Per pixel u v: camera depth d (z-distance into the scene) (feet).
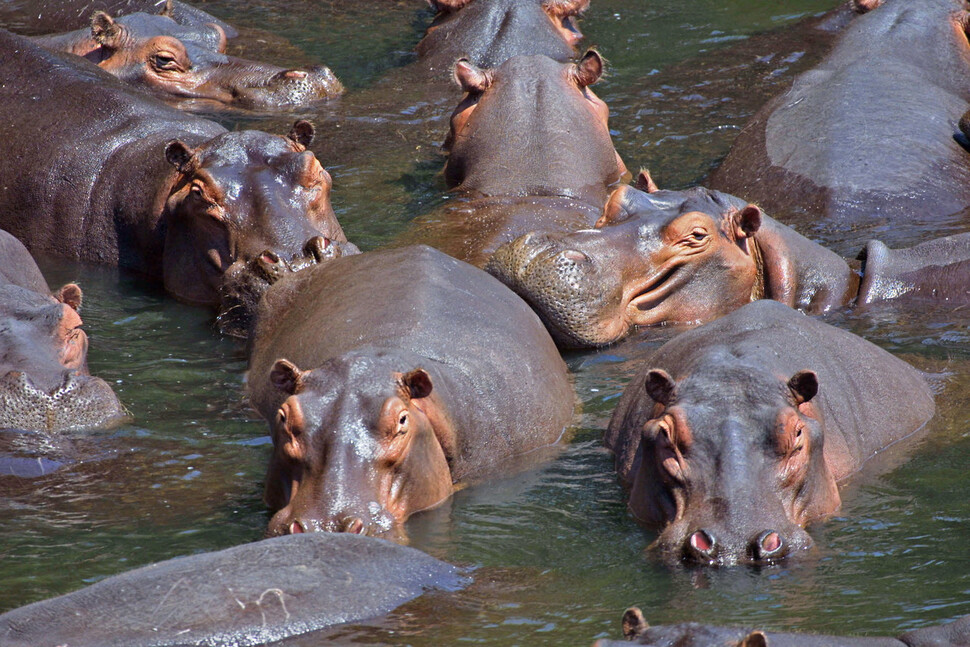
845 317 115.85
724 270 117.19
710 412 77.77
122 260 131.85
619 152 158.92
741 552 72.49
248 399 99.50
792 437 76.28
